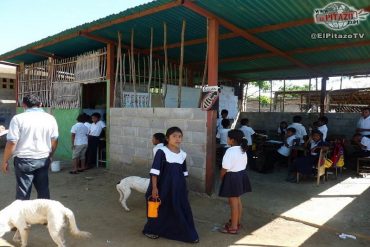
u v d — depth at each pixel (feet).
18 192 14.01
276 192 20.92
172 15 20.62
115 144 26.86
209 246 13.06
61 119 32.45
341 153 25.21
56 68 33.17
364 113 28.50
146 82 32.01
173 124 22.02
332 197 19.88
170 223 13.50
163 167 13.48
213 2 17.71
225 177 14.29
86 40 27.09
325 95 40.88
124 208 17.49
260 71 38.83
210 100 19.88
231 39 25.23
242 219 16.19
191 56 32.40
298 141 26.78
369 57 30.37
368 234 14.30
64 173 26.45
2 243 13.08
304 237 14.06
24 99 14.52
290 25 20.68
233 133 14.42
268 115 43.14
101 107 34.30
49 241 13.29
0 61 36.94
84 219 15.97
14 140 13.53
